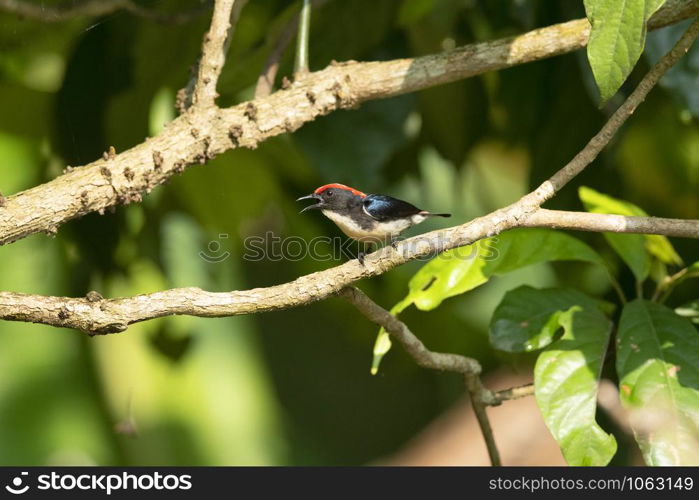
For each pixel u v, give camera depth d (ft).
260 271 47.55
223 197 39.58
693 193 38.96
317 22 31.68
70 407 44.73
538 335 24.85
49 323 19.84
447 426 53.72
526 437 49.80
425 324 43.52
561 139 34.19
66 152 31.45
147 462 45.52
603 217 21.24
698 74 28.63
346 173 31.48
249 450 48.03
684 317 24.36
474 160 42.19
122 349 45.57
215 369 48.44
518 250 25.63
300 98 25.61
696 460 21.47
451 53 26.76
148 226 34.91
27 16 28.91
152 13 29.43
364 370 56.39
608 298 33.91
